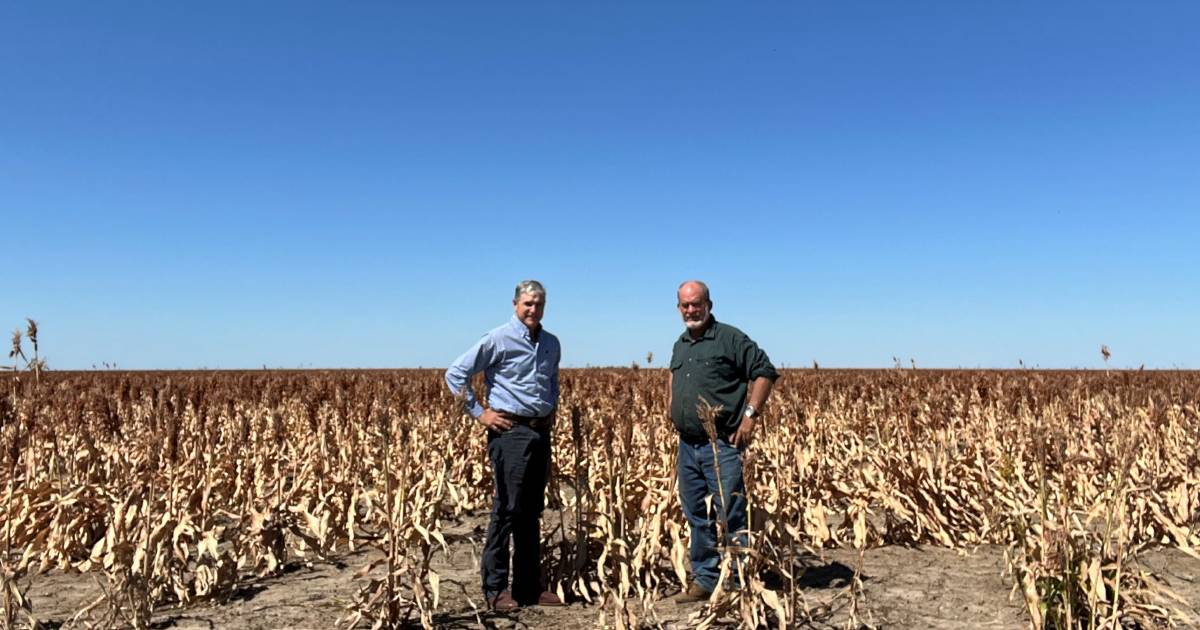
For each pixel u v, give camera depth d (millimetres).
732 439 5902
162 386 15867
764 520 6270
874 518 9172
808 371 23844
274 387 17516
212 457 8672
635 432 9531
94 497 7781
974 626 5590
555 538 7871
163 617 5988
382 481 8453
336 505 8383
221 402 14578
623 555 6316
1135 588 5297
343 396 12797
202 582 6355
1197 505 8008
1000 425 11523
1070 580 5199
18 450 7785
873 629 5520
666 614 5941
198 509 7566
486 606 6176
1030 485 8688
